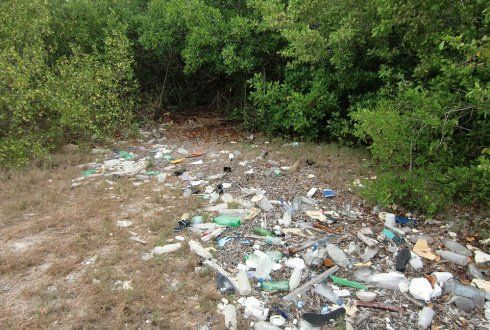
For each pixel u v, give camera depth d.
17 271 3.63
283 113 7.23
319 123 7.11
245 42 7.59
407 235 4.20
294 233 4.11
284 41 7.53
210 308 3.16
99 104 7.20
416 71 5.06
